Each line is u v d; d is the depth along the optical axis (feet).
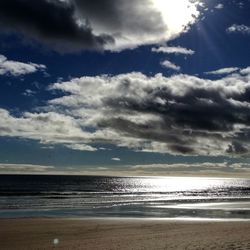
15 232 81.35
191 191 424.05
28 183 548.31
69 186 465.88
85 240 66.95
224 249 52.19
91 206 174.70
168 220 110.42
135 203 197.36
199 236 67.10
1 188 383.45
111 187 473.67
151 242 60.75
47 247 59.98
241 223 96.17
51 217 121.90
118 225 93.86
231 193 378.53
